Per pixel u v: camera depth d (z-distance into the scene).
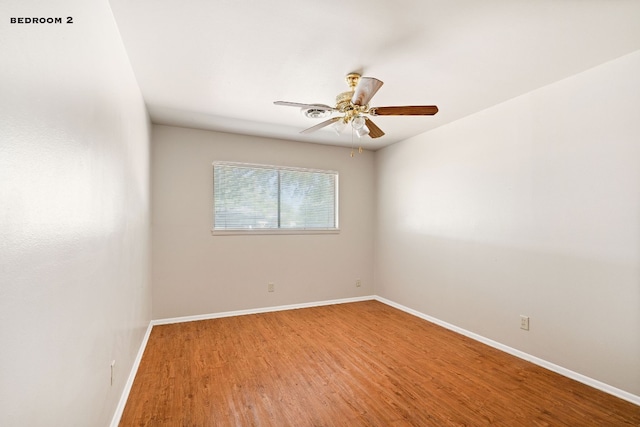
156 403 2.11
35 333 0.89
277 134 4.20
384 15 1.79
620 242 2.20
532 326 2.75
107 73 1.62
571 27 1.88
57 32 1.02
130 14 1.75
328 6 1.71
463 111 3.29
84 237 1.28
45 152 0.94
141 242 2.83
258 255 4.27
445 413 2.02
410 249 4.28
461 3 1.68
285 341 3.22
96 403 1.47
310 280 4.59
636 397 2.11
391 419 1.96
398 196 4.53
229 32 1.94
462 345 3.13
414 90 2.78
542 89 2.70
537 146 2.73
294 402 2.13
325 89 2.79
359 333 3.47
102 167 1.53
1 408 0.73
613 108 2.24
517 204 2.89
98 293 1.48
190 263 3.90
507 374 2.53
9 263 0.76
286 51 2.16
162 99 2.99
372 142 4.59
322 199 4.74
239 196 4.20
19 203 0.81
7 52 0.75
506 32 1.94
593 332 2.34
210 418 1.96
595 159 2.34
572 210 2.47
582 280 2.41
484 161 3.23
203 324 3.75
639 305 2.11
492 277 3.13
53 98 0.99
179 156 3.87
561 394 2.23
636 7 1.70
